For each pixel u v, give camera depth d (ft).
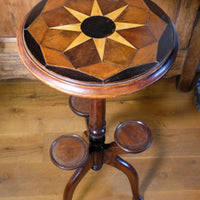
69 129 5.46
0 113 5.65
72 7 3.46
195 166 4.98
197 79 6.37
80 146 3.84
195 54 5.34
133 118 5.66
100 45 3.01
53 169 4.90
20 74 5.89
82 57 2.89
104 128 3.82
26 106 5.79
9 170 4.85
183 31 5.26
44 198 4.57
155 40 3.10
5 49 5.43
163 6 4.94
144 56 2.92
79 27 3.21
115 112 5.74
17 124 5.49
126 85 2.73
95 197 4.61
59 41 3.04
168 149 5.20
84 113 4.50
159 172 4.90
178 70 5.92
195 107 5.85
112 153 4.01
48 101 5.89
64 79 2.72
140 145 3.79
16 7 4.88
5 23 5.09
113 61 2.85
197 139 5.34
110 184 4.76
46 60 2.84
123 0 3.57
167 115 5.71
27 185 4.69
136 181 4.18
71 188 4.02
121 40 3.07
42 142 5.24
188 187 4.74
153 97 6.00
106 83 2.68
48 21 3.28
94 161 4.13
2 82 6.17
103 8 3.46
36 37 3.08
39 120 5.57
